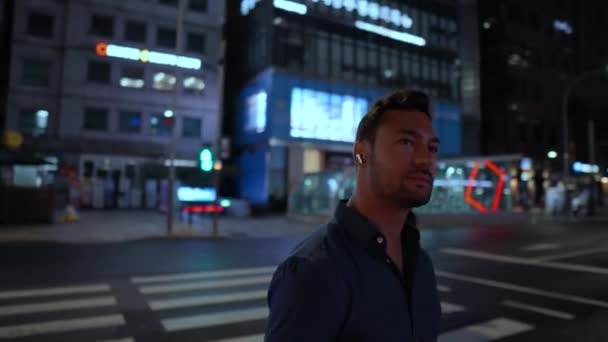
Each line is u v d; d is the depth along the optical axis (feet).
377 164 3.78
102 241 41.81
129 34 96.68
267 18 96.84
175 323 16.24
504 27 132.05
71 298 19.70
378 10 106.42
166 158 94.27
